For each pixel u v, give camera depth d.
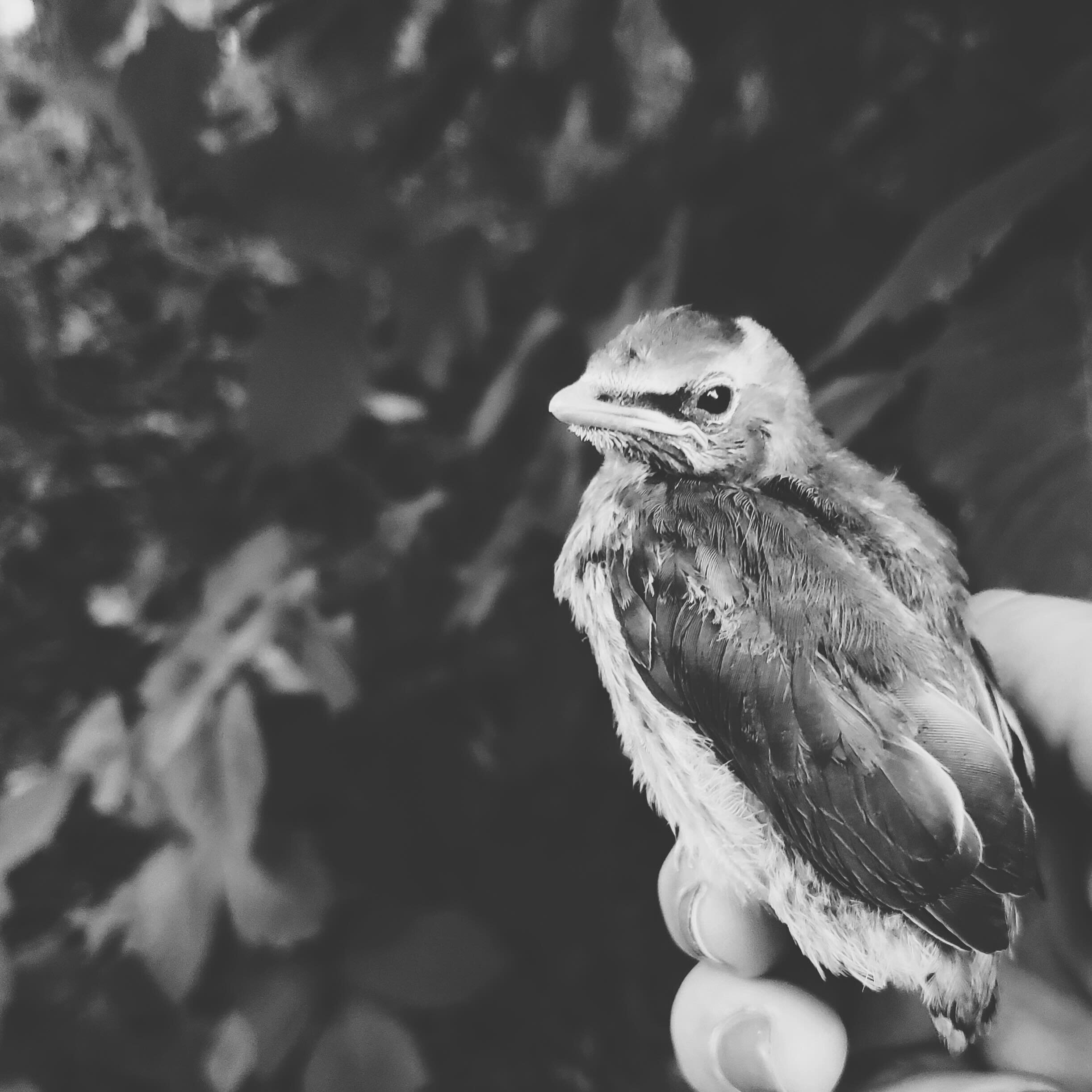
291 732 0.21
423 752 0.21
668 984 0.22
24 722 0.24
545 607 0.19
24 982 0.20
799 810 0.14
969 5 0.17
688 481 0.16
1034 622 0.17
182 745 0.18
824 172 0.18
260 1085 0.19
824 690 0.14
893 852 0.14
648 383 0.16
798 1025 0.17
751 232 0.18
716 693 0.15
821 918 0.15
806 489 0.16
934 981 0.15
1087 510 0.14
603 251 0.18
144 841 0.21
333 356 0.16
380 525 0.21
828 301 0.18
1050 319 0.14
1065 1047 0.17
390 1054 0.18
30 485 0.25
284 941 0.18
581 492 0.19
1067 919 0.17
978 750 0.14
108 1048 0.20
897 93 0.17
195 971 0.18
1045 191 0.14
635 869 0.22
